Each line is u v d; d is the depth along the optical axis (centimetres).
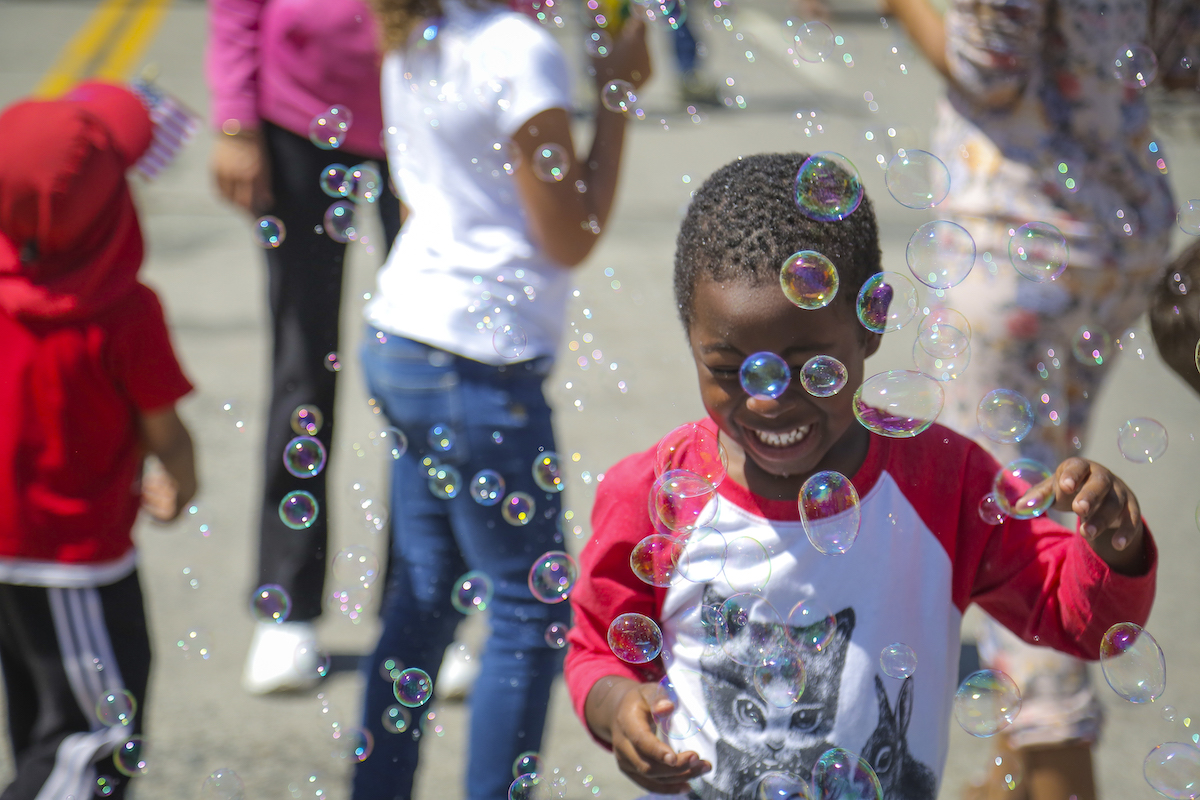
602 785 222
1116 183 185
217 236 552
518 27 180
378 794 189
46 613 169
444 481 184
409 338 184
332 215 244
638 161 666
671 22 199
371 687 191
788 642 126
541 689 180
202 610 281
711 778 129
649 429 371
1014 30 178
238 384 402
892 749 126
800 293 116
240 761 229
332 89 248
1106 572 117
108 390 171
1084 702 183
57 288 165
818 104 789
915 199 177
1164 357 145
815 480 125
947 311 176
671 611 133
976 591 133
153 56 924
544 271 187
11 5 1118
